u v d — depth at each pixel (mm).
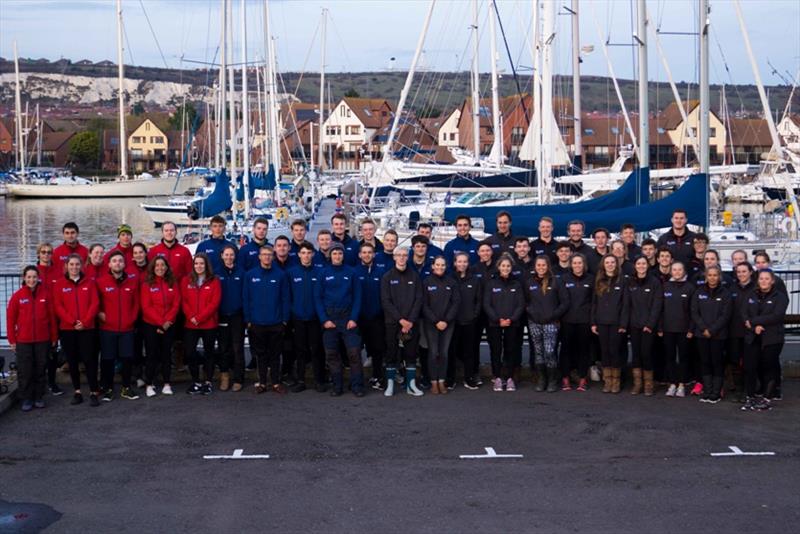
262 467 8719
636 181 15430
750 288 10914
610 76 36312
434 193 35344
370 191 38188
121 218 63062
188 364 11594
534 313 11617
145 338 11375
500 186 27672
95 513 7547
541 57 23562
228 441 9547
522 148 26234
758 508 7590
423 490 8062
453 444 9422
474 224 25609
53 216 64875
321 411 10742
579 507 7633
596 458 8953
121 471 8617
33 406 10852
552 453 9109
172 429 10000
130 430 9977
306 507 7656
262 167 58344
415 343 11461
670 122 83250
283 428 10023
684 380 11383
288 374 12344
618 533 7070
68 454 9141
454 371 12000
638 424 10133
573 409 10797
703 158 14414
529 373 12539
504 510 7574
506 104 71875
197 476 8461
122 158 81688
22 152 90250
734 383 11766
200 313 11367
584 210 15641
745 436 9672
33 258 41594
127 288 11188
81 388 11930
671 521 7312
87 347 10930
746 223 26766
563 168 26734
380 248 12594
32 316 10727
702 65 14375
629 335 11867
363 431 9906
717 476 8406
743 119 89562
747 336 10758
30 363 10742
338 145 113000
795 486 8125
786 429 9938
